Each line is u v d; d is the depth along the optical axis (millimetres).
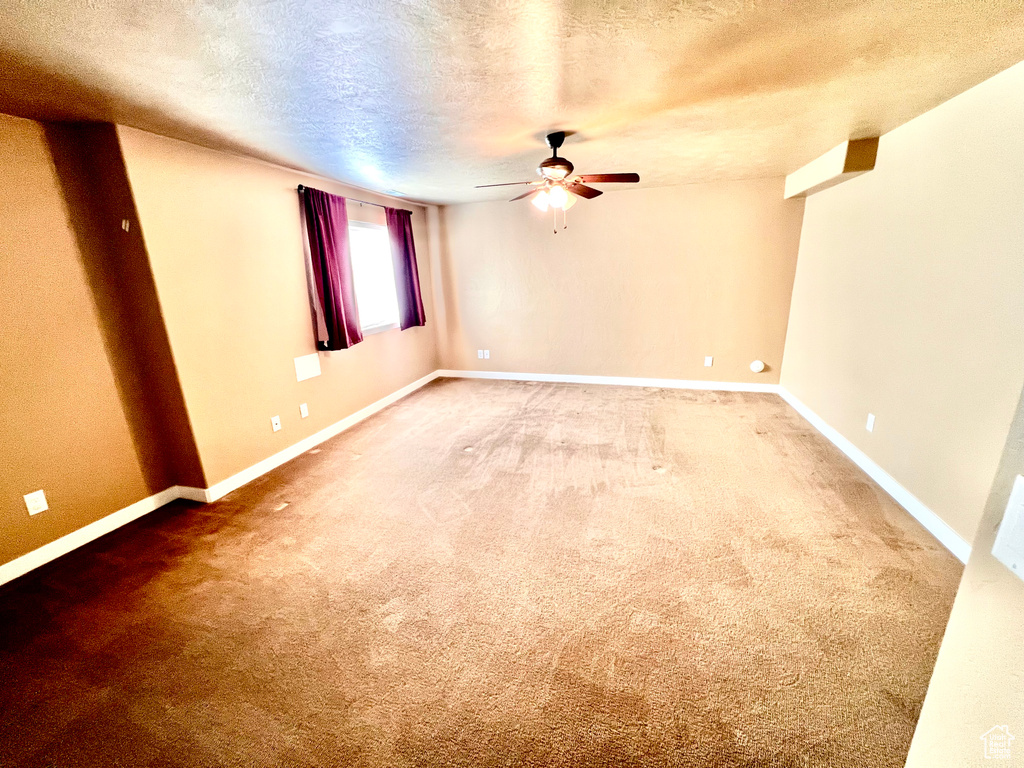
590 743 1344
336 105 2127
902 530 2379
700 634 1730
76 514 2408
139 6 1284
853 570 2070
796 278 4469
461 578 2096
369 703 1493
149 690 1559
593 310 5223
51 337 2264
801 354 4262
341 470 3287
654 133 2752
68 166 2283
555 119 2422
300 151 2906
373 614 1887
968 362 2148
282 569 2189
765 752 1306
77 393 2381
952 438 2242
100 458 2500
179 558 2291
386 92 1995
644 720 1407
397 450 3613
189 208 2660
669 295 4930
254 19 1377
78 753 1356
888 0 1368
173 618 1884
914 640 1679
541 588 2014
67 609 1948
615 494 2818
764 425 3934
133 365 2635
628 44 1612
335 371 3980
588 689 1519
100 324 2461
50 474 2293
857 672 1554
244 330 3074
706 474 3051
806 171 3688
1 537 2133
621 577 2066
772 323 4707
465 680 1568
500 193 4664
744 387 4961
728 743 1333
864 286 3121
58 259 2268
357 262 4590
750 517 2525
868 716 1402
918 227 2537
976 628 603
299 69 1741
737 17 1449
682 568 2115
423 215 5430
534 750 1329
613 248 4965
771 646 1667
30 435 2209
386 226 4676
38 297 2205
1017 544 560
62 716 1473
